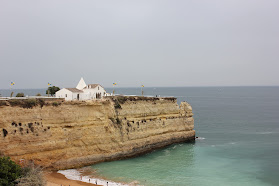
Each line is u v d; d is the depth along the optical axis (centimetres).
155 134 7250
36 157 5053
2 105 4800
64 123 5538
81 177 5000
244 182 4956
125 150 6353
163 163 6025
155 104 7500
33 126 5075
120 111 6575
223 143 7925
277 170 5566
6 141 4681
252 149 7188
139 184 4772
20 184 3606
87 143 5797
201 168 5691
